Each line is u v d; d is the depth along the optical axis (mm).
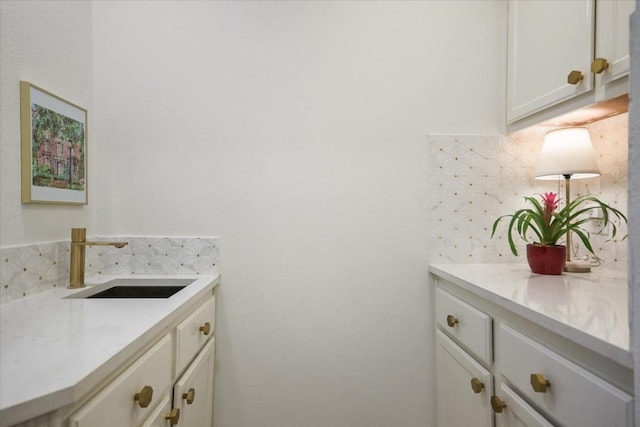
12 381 478
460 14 1444
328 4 1417
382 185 1428
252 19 1395
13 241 950
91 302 925
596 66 929
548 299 843
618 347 542
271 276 1397
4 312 823
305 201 1406
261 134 1396
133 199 1360
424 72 1439
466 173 1446
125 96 1354
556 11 1112
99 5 1343
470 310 1087
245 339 1389
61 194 1128
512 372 865
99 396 560
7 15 923
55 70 1118
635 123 363
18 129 962
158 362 802
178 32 1371
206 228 1382
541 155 1300
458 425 1185
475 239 1449
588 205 1323
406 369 1427
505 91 1440
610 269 1214
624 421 543
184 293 1038
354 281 1419
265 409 1390
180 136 1372
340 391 1410
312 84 1409
